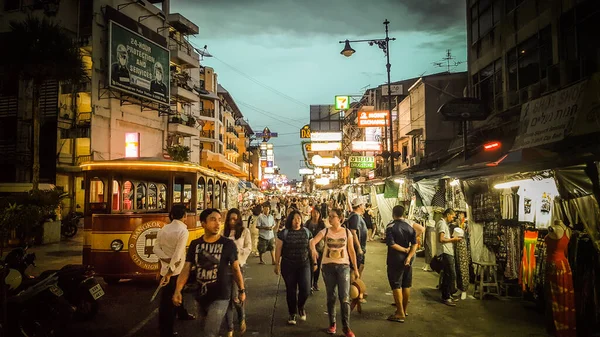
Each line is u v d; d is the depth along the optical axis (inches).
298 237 275.0
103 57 1049.5
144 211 401.4
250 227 603.5
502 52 735.1
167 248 227.0
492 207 342.6
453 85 1077.8
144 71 1136.2
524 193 322.7
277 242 274.4
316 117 2544.3
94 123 1027.3
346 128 2285.9
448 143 1054.4
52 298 237.5
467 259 331.3
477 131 770.2
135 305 315.3
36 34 753.6
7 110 1043.9
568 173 243.8
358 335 249.1
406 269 284.8
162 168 385.7
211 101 2075.5
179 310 277.0
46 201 681.6
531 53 652.1
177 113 1333.7
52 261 527.2
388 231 283.1
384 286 386.6
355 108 2041.1
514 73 703.7
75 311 254.4
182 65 1418.6
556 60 584.1
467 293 350.6
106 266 362.9
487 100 802.8
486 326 265.0
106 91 1056.8
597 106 414.6
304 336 246.7
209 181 477.7
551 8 598.2
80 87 968.3
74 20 1051.3
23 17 1064.2
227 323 221.5
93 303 276.8
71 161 1051.3
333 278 253.0
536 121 526.9
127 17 1099.9
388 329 260.1
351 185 1078.4
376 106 1734.7
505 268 330.0
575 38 551.5
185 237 228.2
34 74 753.0
